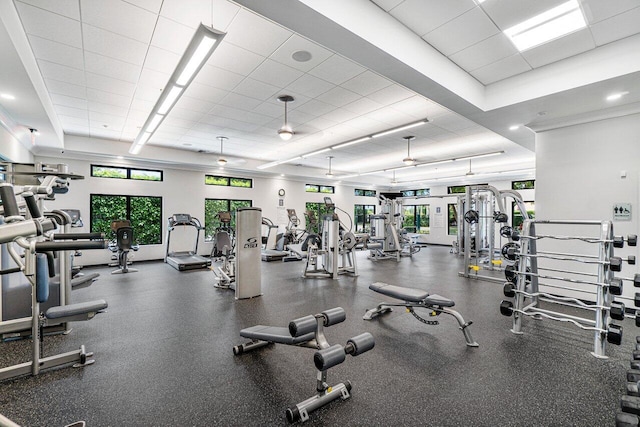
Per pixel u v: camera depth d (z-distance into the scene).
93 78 3.86
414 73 3.06
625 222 4.07
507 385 2.21
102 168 7.61
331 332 3.22
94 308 2.57
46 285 2.37
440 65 3.32
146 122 4.75
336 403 1.98
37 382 2.22
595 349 2.72
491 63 3.55
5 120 4.33
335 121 5.62
